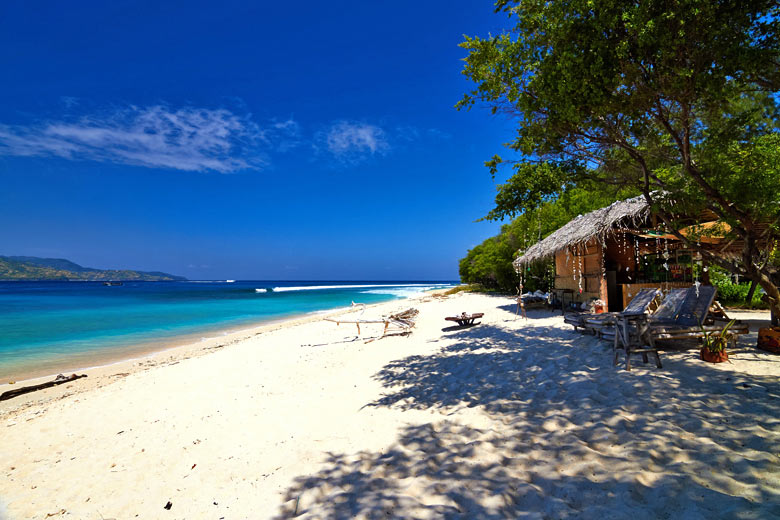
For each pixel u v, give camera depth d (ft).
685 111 16.21
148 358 38.73
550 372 19.17
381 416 15.99
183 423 18.08
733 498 8.12
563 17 16.28
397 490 10.22
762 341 19.15
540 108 19.83
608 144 20.59
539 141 22.76
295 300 131.44
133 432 17.78
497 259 94.32
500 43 20.24
